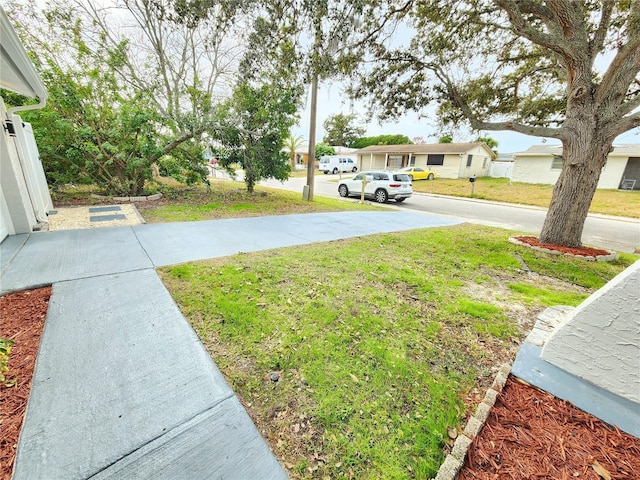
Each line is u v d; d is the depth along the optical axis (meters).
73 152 7.85
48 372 1.85
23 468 1.31
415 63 5.78
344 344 2.32
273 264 3.91
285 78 6.08
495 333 2.56
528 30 4.48
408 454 1.47
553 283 3.87
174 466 1.36
